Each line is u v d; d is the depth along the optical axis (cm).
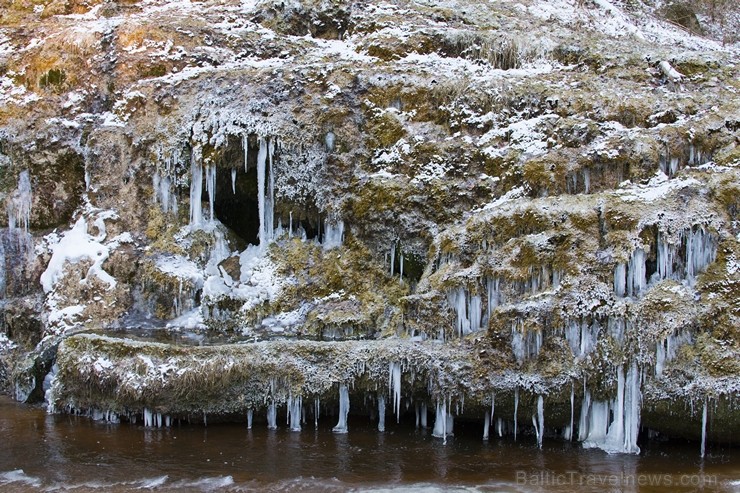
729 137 911
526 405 750
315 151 980
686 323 731
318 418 802
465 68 1092
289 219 990
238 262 979
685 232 779
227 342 837
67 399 818
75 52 1109
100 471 657
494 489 626
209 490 619
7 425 782
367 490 621
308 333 909
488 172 934
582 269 768
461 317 815
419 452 718
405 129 979
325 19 1248
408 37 1160
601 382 739
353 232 962
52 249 991
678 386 717
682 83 1070
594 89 1015
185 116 1007
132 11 1288
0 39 1179
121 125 1027
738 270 757
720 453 723
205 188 999
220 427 782
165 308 944
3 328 965
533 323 754
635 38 1284
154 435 754
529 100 989
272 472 659
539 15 1341
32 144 1026
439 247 862
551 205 823
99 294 938
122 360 786
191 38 1138
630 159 892
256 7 1252
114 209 1000
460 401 760
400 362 775
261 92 1003
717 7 1703
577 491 623
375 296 923
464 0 1336
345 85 1010
